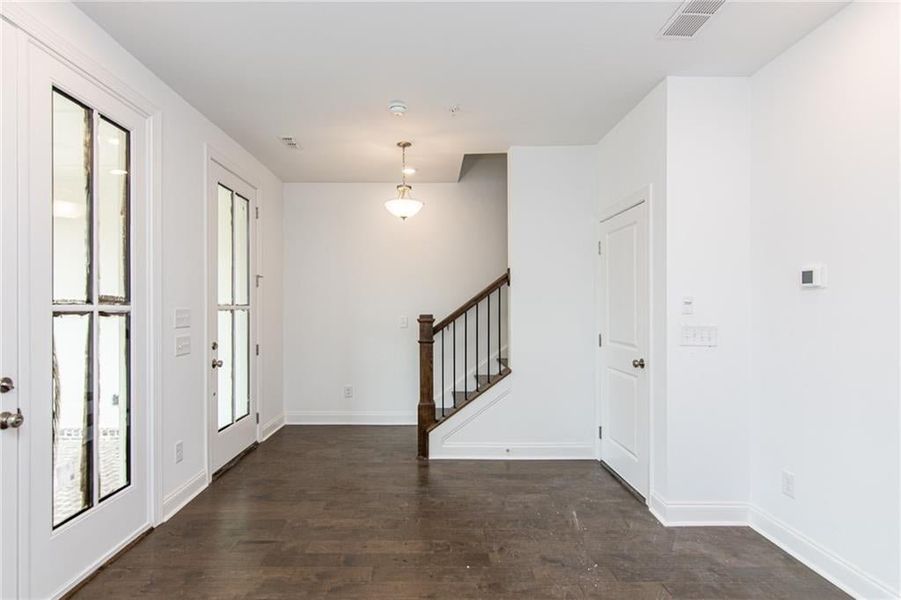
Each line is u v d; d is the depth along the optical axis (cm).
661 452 287
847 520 212
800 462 240
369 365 523
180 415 300
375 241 523
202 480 329
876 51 198
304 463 387
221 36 233
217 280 355
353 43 239
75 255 215
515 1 205
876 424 198
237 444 395
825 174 224
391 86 288
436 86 288
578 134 374
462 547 251
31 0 188
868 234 202
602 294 384
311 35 232
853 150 209
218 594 209
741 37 236
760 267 271
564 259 400
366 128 356
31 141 189
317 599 206
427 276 523
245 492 325
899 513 189
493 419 401
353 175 492
